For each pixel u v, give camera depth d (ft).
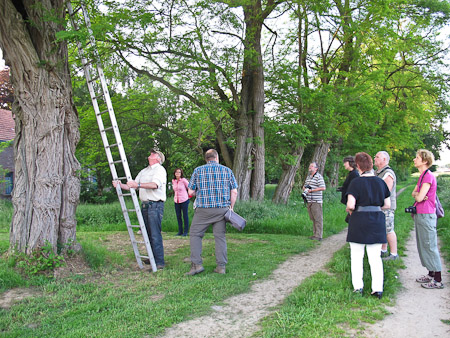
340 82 50.14
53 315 12.56
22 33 17.39
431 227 15.53
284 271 18.74
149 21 27.27
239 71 40.93
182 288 15.43
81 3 20.24
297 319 11.93
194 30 35.01
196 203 18.51
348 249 22.91
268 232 33.27
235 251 23.66
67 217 18.81
